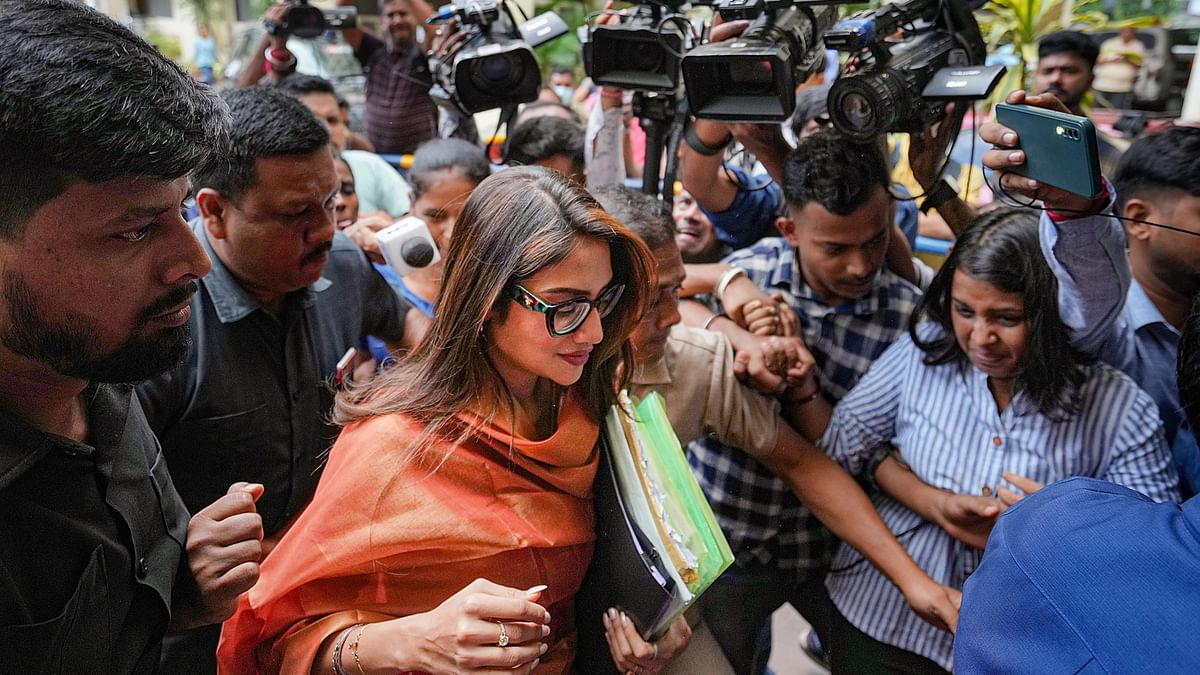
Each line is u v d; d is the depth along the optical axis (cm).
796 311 199
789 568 198
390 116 422
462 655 108
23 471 94
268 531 168
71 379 97
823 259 185
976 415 167
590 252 118
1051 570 92
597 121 249
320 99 331
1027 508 102
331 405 174
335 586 125
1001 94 340
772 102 173
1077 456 159
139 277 91
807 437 189
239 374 158
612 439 135
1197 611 83
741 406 173
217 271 157
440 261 225
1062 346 157
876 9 169
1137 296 189
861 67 167
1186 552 86
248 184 147
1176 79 379
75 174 83
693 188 221
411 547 121
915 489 170
